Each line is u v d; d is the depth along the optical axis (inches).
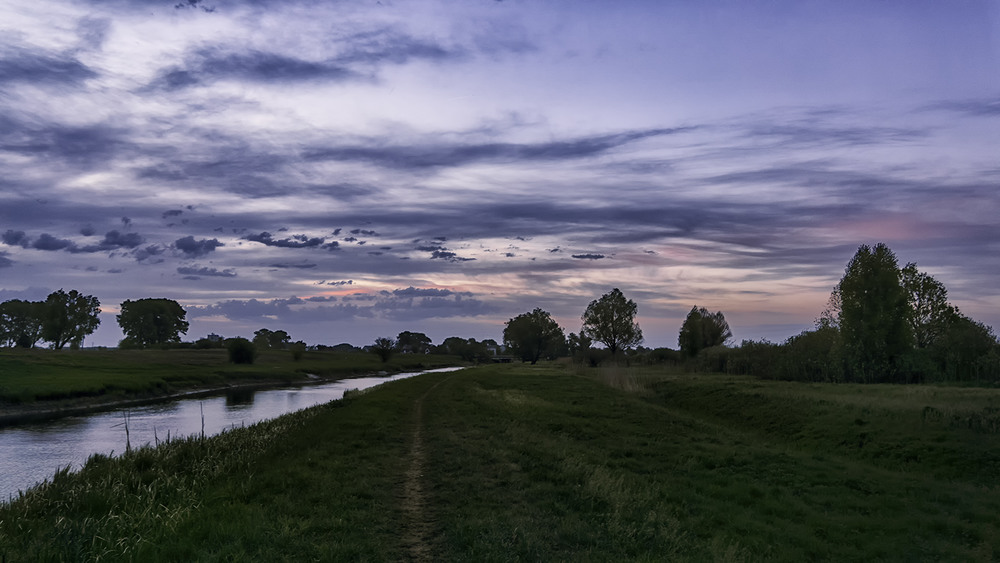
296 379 3619.6
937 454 737.6
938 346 1433.3
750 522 471.2
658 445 821.2
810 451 876.6
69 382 2139.5
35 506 467.5
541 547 345.7
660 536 390.9
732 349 2239.2
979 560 408.5
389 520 414.6
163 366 3432.6
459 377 2743.6
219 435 866.1
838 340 1553.9
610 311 3535.9
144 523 381.4
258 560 311.6
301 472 546.3
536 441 780.6
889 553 418.0
